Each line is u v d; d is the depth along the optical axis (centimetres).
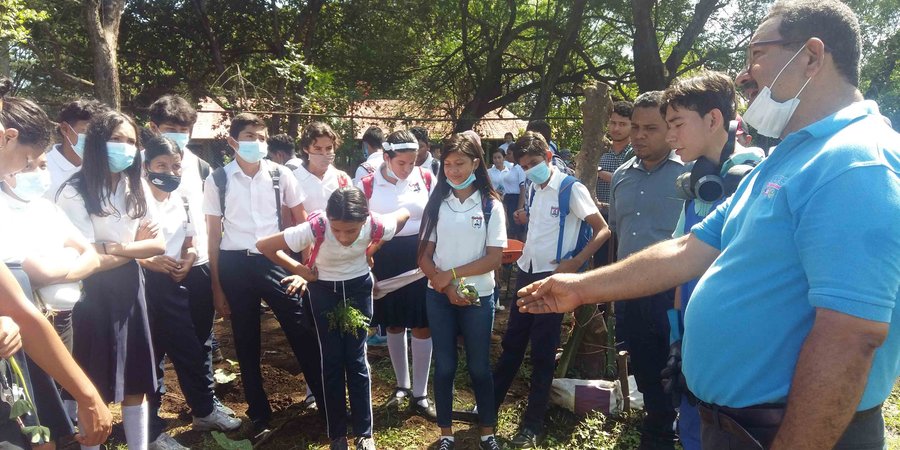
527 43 1908
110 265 299
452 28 1784
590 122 485
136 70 1631
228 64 1653
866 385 150
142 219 321
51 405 257
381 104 1694
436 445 392
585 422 408
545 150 388
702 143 271
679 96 272
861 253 134
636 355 359
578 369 462
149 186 357
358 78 1731
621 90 1808
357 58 1683
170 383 479
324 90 1287
